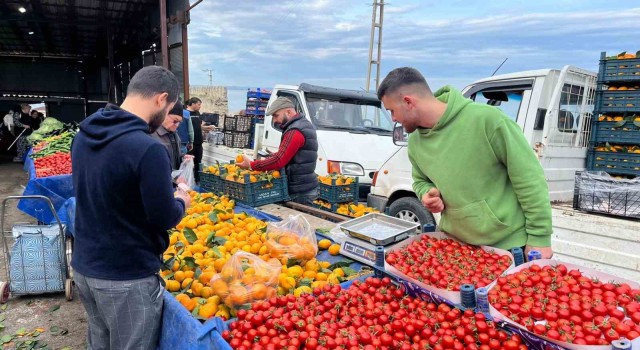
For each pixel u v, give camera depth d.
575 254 3.71
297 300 2.35
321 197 5.38
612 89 5.16
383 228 3.19
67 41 18.67
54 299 4.78
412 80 2.42
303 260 3.06
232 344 2.05
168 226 2.19
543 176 2.34
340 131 7.72
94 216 2.13
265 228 3.55
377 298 2.31
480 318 1.93
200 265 2.97
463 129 2.39
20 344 3.83
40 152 9.45
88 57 21.70
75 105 22.08
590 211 3.93
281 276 2.75
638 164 4.90
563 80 4.73
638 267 3.31
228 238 3.47
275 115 4.98
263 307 2.29
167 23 12.26
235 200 4.98
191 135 9.01
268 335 2.05
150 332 2.32
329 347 1.92
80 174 2.13
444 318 2.04
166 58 11.59
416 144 2.69
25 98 20.27
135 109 2.20
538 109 4.85
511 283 2.08
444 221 2.73
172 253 3.10
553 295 1.96
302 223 3.26
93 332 2.46
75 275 2.31
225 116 12.25
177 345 2.30
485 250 2.55
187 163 5.23
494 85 5.39
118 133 2.05
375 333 2.04
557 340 1.70
